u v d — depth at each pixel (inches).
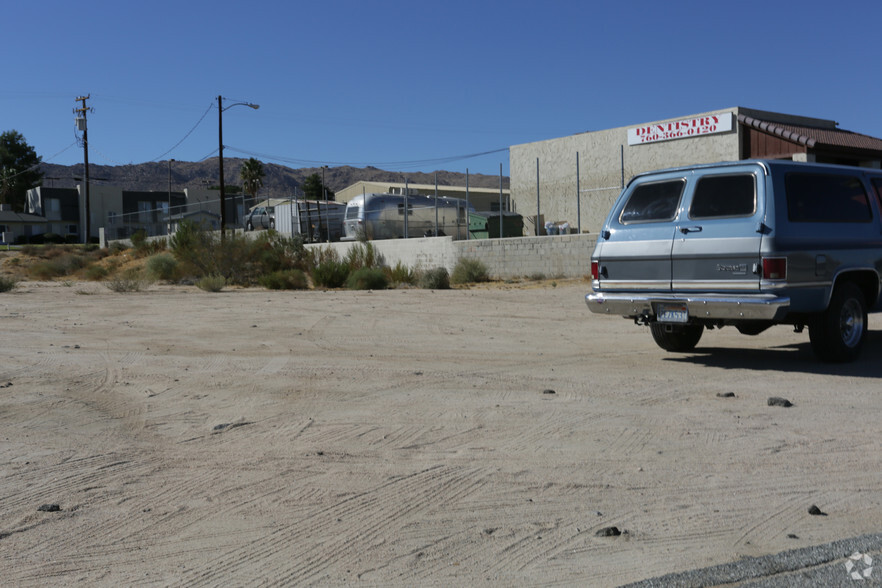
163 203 3976.4
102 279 1364.4
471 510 178.7
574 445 230.2
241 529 169.0
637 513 176.1
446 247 1290.6
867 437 237.5
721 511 176.9
